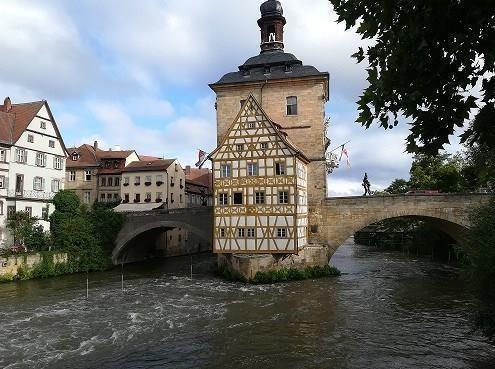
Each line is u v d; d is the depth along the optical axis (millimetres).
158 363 13703
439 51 4199
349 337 16188
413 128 4570
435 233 43406
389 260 42438
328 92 39812
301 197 30859
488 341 13766
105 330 17500
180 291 26172
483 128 4332
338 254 49594
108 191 54438
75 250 35438
